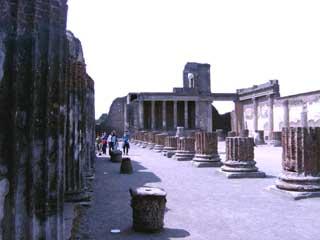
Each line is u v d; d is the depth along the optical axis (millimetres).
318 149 11031
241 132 48469
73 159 8680
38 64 3770
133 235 6793
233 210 9008
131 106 62781
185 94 61406
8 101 3592
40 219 3793
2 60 3553
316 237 6695
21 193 3643
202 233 6973
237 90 63188
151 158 26312
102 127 63812
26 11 3705
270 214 8562
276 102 50281
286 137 11359
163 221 7539
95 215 8336
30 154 3684
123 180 14508
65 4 4199
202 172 17328
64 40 4176
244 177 15094
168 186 12922
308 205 9586
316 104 40875
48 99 3863
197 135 20766
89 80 14602
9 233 3570
